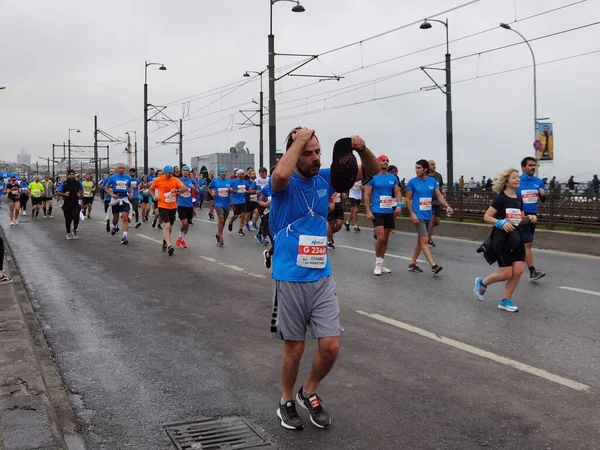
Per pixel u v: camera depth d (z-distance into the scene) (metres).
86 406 4.27
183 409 4.20
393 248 13.48
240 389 4.57
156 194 12.45
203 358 5.32
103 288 8.50
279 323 3.76
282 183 3.52
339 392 4.48
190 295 8.03
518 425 3.91
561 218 13.95
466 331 6.17
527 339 5.87
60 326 6.42
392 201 9.57
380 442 3.67
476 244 14.41
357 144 3.70
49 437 3.35
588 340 5.82
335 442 3.68
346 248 13.41
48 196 23.45
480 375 4.84
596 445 3.62
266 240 14.57
